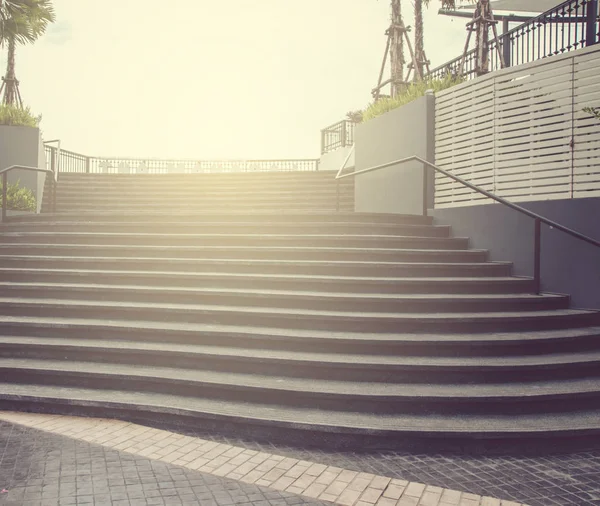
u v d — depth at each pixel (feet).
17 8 40.14
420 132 31.30
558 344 16.71
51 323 17.95
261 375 15.61
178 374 15.58
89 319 18.85
